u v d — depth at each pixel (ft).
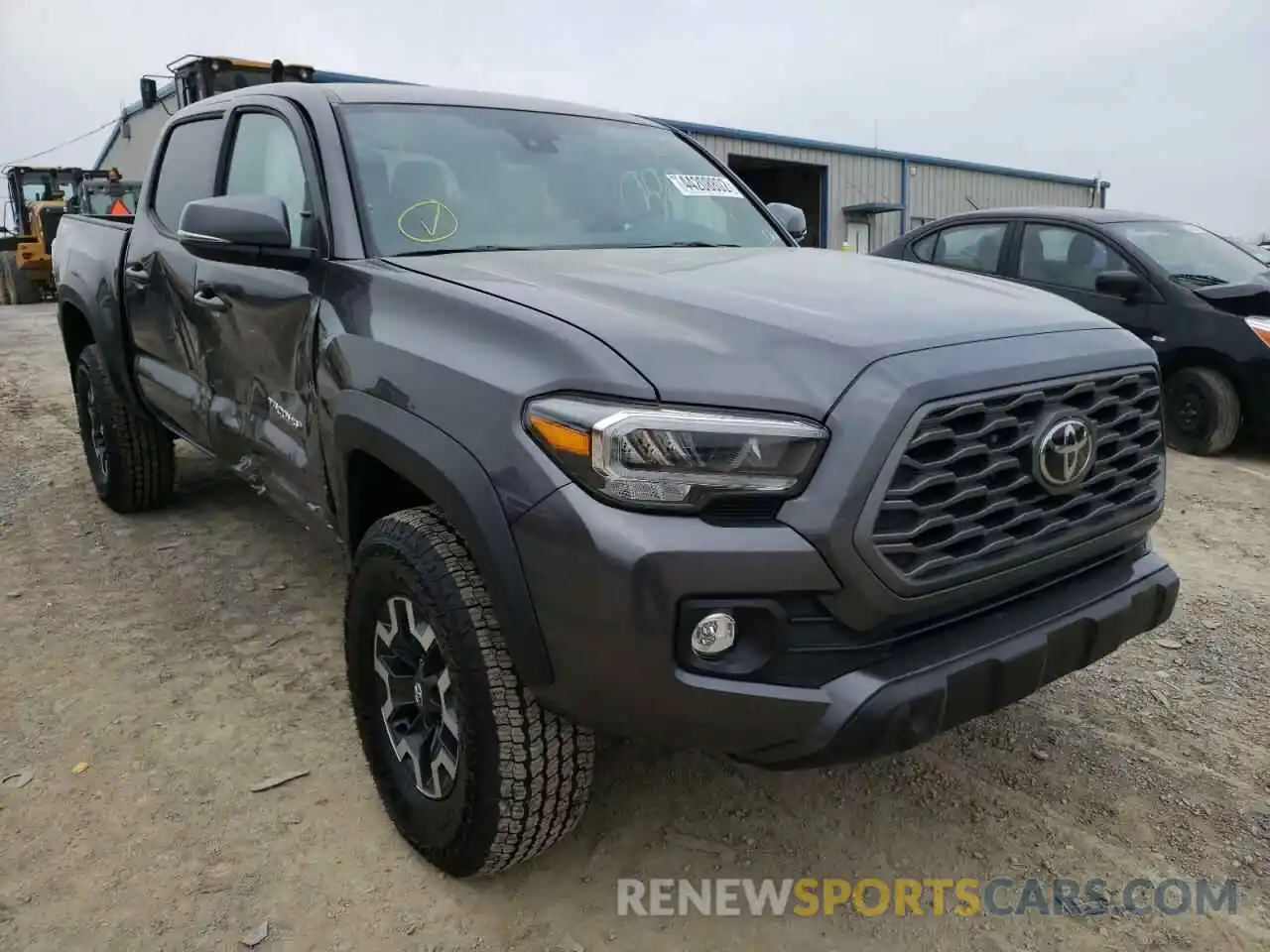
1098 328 7.63
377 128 9.96
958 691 6.40
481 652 6.81
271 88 11.37
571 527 6.05
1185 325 20.98
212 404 11.59
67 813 8.49
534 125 11.12
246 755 9.37
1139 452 7.73
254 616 12.38
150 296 12.98
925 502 6.23
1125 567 7.86
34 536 15.28
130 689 10.56
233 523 15.79
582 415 6.07
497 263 8.44
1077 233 23.18
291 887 7.66
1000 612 6.96
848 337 6.43
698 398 6.05
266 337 9.88
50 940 7.09
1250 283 20.77
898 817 8.59
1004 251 24.41
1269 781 9.09
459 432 6.76
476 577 6.97
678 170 11.75
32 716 10.02
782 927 7.33
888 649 6.43
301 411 9.27
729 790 8.94
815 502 5.98
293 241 9.95
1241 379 20.34
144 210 13.92
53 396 27.73
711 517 6.02
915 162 81.71
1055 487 6.79
